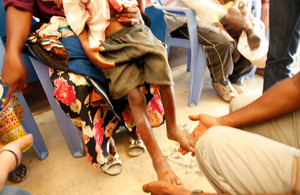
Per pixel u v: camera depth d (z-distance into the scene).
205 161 0.49
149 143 0.81
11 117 0.86
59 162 1.15
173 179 0.71
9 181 1.04
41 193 0.97
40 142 1.15
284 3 0.88
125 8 0.89
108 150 1.04
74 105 0.90
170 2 1.51
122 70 0.86
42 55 0.86
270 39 1.03
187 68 2.20
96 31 0.88
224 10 1.30
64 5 0.86
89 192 0.96
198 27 1.34
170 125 0.91
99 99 0.92
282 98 0.52
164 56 0.83
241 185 0.42
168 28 1.62
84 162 1.15
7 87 0.82
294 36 0.93
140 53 0.84
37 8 0.97
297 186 0.35
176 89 1.88
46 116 1.59
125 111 1.10
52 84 0.90
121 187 0.98
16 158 0.57
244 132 0.47
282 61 1.02
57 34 0.89
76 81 0.86
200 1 1.25
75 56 0.89
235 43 1.39
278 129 0.57
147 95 1.07
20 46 0.82
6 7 0.84
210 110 1.55
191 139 0.85
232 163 0.43
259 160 0.41
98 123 0.98
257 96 0.72
